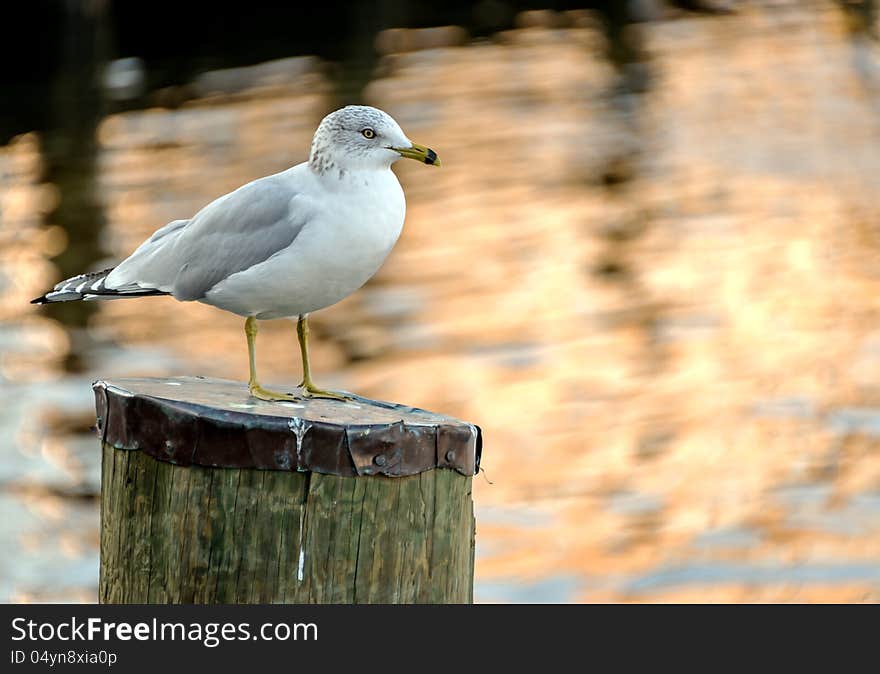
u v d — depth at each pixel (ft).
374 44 137.28
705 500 41.14
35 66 128.57
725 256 70.90
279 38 140.26
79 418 48.96
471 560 18.43
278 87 116.78
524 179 86.63
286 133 98.37
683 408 48.96
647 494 41.70
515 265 68.18
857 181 88.02
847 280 66.39
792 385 51.57
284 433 16.74
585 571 36.40
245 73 123.65
